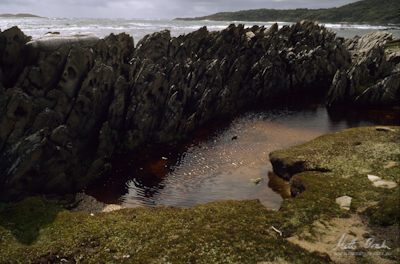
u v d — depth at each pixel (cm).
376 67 8912
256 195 4441
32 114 4731
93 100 5419
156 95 6284
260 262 2783
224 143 6206
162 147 6038
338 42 10931
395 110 7738
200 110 6944
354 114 7644
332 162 4591
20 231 3388
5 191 4106
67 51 5428
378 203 3441
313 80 9525
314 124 7075
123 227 3353
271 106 8406
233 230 3192
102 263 2886
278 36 10625
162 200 4431
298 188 4194
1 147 4425
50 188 4419
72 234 3281
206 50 9125
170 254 2908
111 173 5162
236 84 8506
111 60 6438
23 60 5362
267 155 5662
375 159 4519
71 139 5109
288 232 3234
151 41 7838
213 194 4534
